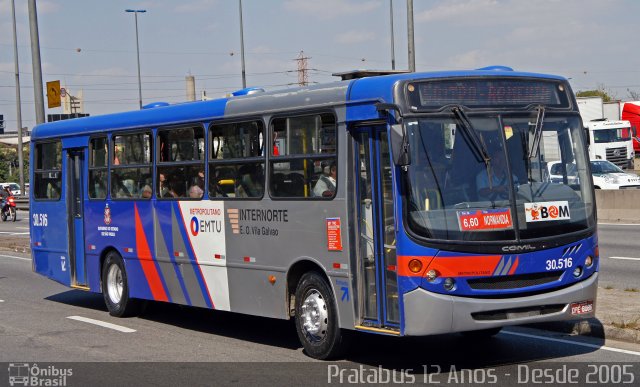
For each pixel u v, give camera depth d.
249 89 11.52
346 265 9.50
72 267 15.03
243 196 11.05
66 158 15.05
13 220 41.09
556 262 8.97
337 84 9.73
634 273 15.92
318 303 9.97
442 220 8.66
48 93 27.36
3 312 14.41
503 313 8.80
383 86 9.05
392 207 8.96
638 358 9.38
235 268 11.23
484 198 8.81
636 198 27.30
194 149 12.01
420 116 8.84
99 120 14.21
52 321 13.41
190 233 12.07
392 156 8.70
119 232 13.66
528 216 8.91
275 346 10.92
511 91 9.26
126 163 13.50
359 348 10.48
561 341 10.39
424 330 8.62
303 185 10.08
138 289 13.30
